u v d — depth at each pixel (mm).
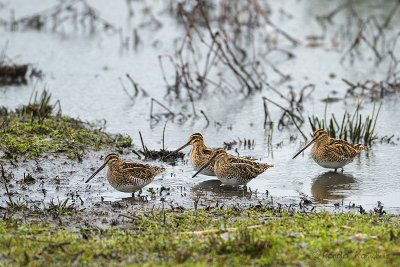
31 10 32531
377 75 24000
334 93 22000
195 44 27812
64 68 24609
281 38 29016
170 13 32812
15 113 18000
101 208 11859
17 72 23062
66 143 15672
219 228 10312
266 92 22578
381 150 16578
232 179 13539
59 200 12367
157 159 15688
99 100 20984
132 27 30641
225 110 20500
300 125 18938
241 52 26641
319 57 26703
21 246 9234
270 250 8883
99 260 8703
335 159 14602
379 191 13383
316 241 9250
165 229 10422
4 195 12477
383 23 30297
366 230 10023
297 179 14359
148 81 23422
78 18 32219
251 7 31375
